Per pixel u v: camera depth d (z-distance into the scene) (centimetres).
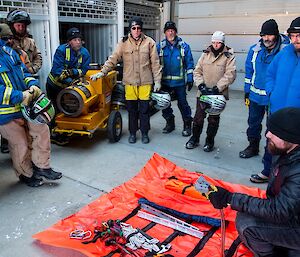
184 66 438
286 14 693
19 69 279
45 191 299
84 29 641
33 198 287
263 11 718
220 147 419
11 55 274
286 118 160
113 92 446
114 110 429
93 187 309
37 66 395
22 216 260
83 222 248
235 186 296
